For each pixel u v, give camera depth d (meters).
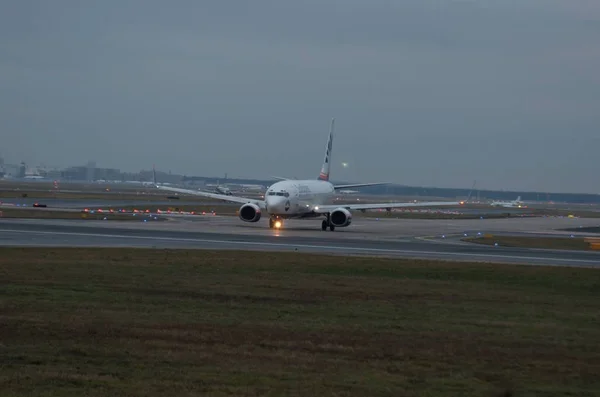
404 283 78.19
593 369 42.94
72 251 99.25
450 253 119.75
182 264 87.81
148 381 37.12
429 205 184.12
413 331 51.88
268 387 36.91
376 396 36.22
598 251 137.62
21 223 156.25
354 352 45.00
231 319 53.84
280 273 82.62
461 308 62.84
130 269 81.12
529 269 94.69
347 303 63.31
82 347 43.47
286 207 168.50
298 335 49.09
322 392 36.47
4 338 44.91
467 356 45.09
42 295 61.06
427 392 37.22
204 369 39.75
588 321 58.38
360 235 161.62
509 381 39.88
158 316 53.84
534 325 55.75
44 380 36.53
